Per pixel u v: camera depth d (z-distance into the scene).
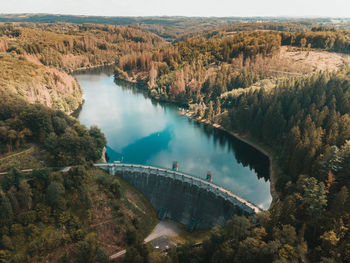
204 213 124.19
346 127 128.25
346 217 74.62
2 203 88.31
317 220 82.25
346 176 94.00
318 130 134.12
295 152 127.75
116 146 194.12
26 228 90.62
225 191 120.50
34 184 104.62
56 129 152.62
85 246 90.19
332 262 63.00
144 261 84.62
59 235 94.06
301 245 71.94
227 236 86.62
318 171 105.19
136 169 138.88
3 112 155.12
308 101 173.25
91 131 164.75
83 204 107.44
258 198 136.12
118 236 106.06
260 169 166.75
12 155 133.12
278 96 195.38
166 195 134.00
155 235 115.62
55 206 100.38
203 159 179.25
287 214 84.38
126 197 127.00
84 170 117.19
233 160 178.25
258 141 195.88
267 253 71.88
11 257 84.00
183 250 91.00
